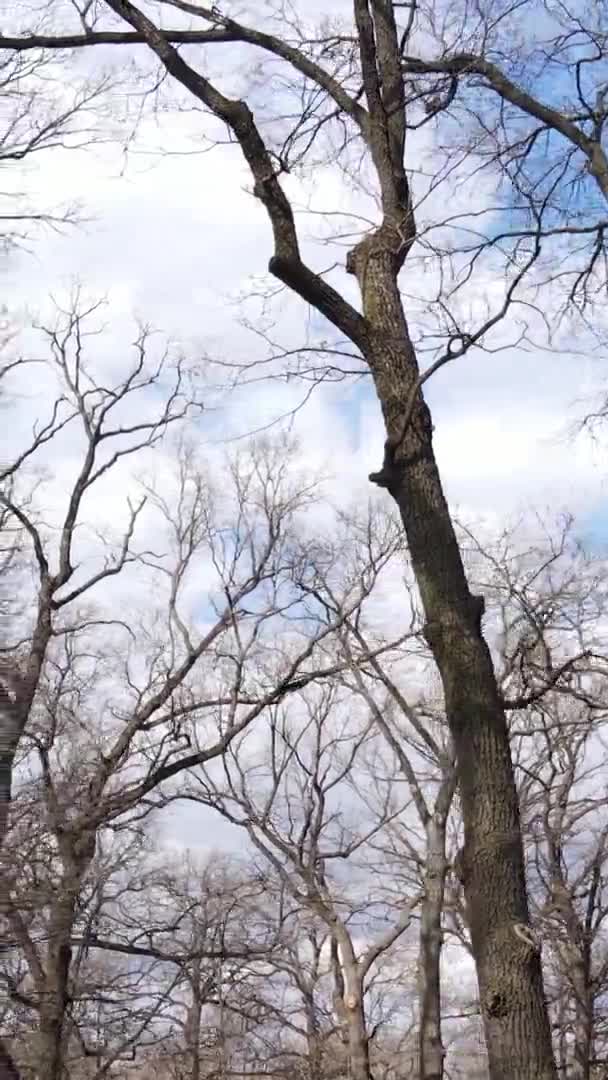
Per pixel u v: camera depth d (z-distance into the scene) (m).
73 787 11.85
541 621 14.13
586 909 19.58
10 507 13.75
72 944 11.12
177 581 17.42
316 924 17.70
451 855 18.81
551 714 13.72
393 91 9.00
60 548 14.23
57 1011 10.80
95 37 9.45
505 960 6.87
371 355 8.23
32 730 12.38
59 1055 10.95
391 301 8.30
